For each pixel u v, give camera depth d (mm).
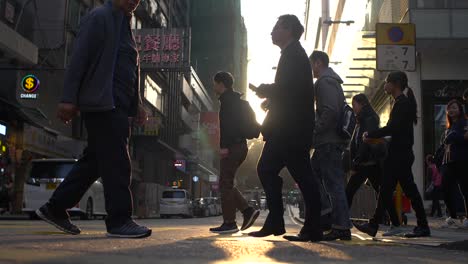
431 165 14094
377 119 6121
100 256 2504
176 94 48812
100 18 3803
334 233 4816
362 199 9938
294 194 87312
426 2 17703
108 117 3812
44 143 21781
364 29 26016
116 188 3807
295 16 4496
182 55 32750
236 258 2609
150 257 2533
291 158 4301
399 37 12547
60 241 3328
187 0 58906
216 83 6125
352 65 21578
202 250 2967
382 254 3111
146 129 35219
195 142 58875
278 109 4336
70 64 3738
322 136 4898
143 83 35844
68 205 4105
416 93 18688
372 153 5730
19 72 20969
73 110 3723
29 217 16250
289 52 4406
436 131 18516
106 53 3793
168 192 29656
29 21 23328
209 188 72250
